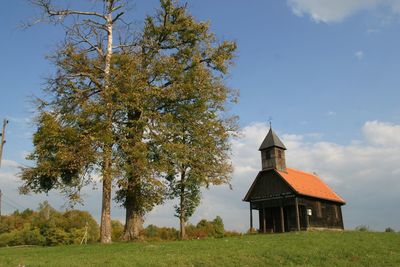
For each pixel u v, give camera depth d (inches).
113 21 1273.4
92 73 1202.0
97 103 1102.4
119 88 1128.8
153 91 1159.6
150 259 743.7
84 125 1097.4
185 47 1333.7
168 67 1222.3
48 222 3255.4
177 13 1304.1
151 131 1149.1
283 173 1918.1
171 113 1238.9
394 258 834.8
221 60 1312.7
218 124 1286.9
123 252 855.1
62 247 1026.1
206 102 1286.9
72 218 3516.2
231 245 934.4
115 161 1074.7
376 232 1321.4
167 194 1408.7
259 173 1950.1
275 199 1876.2
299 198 1820.9
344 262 784.3
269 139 1971.0
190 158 1251.8
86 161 1057.5
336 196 2084.2
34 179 1137.4
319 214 1919.3
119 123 1142.3
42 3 1166.3
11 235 3164.4
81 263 719.1
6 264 734.5
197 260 744.3
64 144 1072.8
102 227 1125.7
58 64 1181.1
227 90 1330.0
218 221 2605.8
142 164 1067.3
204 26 1322.6
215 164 1305.4
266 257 797.2
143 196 1184.2
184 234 1445.6
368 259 818.8
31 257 831.7
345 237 1107.3
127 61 1182.9
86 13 1242.0
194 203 1464.1
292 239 1047.0
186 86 1206.9
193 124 1257.4
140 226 1248.2
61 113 1151.0
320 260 791.7
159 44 1327.5
